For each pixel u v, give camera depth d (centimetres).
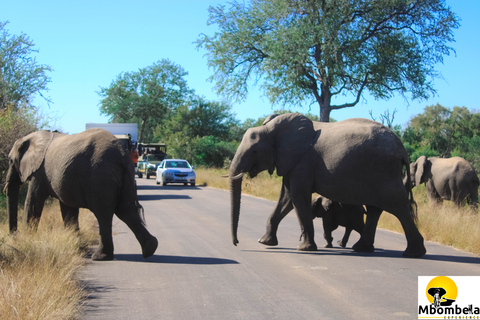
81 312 563
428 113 6719
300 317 555
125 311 574
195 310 580
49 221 1063
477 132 6125
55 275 663
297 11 3716
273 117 1054
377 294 652
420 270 799
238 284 706
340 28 3541
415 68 3703
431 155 3731
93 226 1225
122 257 907
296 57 3516
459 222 1177
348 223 1029
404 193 932
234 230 1009
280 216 1031
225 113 7094
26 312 498
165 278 741
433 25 3738
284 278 744
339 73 3650
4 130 1496
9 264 722
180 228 1305
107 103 8219
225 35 4053
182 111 6838
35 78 2519
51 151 951
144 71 8388
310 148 982
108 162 876
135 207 900
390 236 1188
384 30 3866
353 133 955
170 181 3159
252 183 2781
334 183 953
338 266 833
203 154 5219
